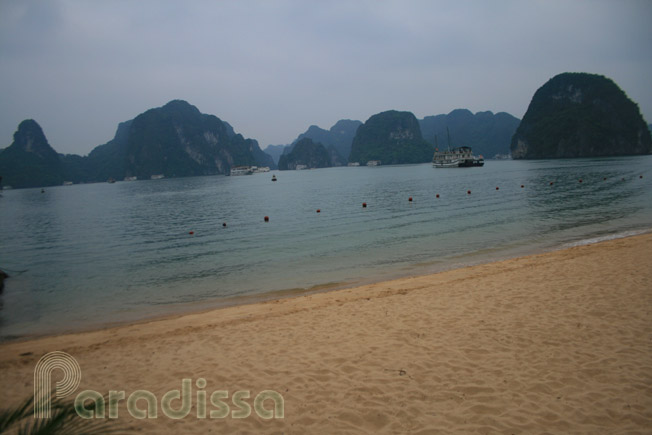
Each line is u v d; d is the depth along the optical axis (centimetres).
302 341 702
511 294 884
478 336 665
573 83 18450
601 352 573
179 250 1992
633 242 1398
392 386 522
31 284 1441
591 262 1116
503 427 422
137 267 1658
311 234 2217
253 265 1566
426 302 880
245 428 446
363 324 768
